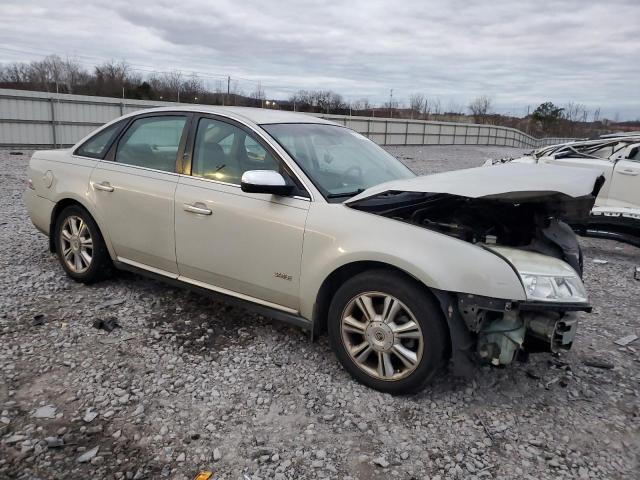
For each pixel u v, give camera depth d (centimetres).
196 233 391
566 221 408
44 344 371
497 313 311
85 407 300
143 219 422
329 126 447
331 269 329
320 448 275
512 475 262
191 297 468
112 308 439
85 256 478
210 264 389
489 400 329
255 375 344
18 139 2216
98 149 473
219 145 396
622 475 265
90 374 336
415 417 306
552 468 269
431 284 295
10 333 385
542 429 301
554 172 350
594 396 340
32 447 264
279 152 365
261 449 271
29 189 518
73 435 275
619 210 739
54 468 251
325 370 354
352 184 377
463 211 371
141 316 426
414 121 4309
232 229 371
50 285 483
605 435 298
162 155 425
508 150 4653
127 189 431
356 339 341
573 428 304
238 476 252
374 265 327
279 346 385
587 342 427
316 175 362
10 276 502
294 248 345
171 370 346
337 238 328
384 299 319
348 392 328
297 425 293
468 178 330
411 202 337
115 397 312
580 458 277
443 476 259
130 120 457
